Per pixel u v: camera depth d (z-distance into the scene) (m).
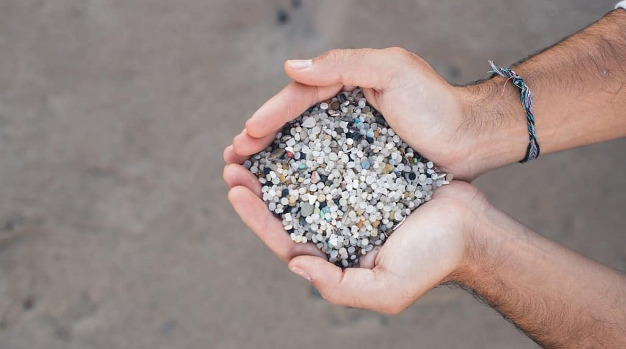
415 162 0.70
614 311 0.69
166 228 0.86
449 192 0.70
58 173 0.85
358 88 0.70
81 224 0.85
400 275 0.66
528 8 0.89
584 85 0.71
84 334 0.85
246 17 0.87
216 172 0.86
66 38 0.86
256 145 0.68
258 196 0.68
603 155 0.88
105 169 0.86
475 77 0.88
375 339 0.86
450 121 0.69
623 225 0.88
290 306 0.86
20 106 0.86
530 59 0.73
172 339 0.85
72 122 0.86
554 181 0.88
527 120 0.70
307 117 0.69
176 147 0.86
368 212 0.68
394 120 0.69
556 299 0.69
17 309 0.85
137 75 0.86
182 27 0.86
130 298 0.85
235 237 0.86
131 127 0.86
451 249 0.67
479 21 0.88
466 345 0.87
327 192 0.68
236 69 0.87
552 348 0.71
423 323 0.87
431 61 0.88
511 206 0.88
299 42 0.87
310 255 0.68
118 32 0.86
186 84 0.86
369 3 0.87
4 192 0.85
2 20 0.86
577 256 0.70
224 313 0.86
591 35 0.72
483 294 0.70
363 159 0.69
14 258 0.85
